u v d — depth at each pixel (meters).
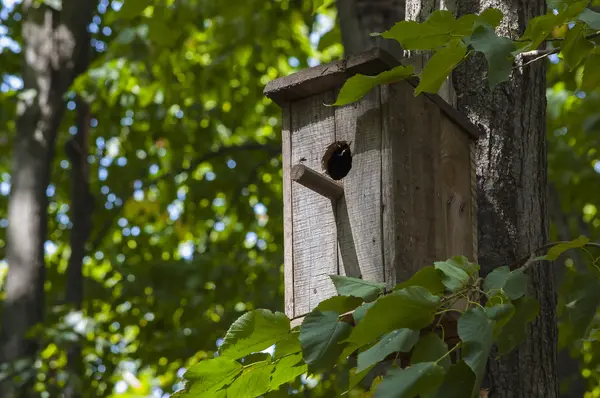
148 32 12.68
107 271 16.66
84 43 13.98
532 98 6.14
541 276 5.85
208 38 15.67
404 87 5.66
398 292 4.05
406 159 5.56
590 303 4.41
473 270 4.30
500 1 6.21
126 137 17.53
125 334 15.33
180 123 17.08
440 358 4.00
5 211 17.38
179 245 17.55
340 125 5.73
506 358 5.61
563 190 13.60
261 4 13.62
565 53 4.68
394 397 3.86
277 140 16.89
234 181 15.96
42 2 13.59
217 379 4.64
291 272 5.74
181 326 13.91
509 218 5.90
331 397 10.24
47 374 11.89
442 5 6.27
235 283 14.41
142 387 16.14
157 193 17.94
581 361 12.02
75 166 15.59
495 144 6.00
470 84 6.11
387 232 5.43
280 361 4.70
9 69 16.64
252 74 16.34
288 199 5.85
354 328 4.07
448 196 5.77
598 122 12.04
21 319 12.69
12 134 15.91
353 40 8.87
